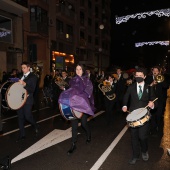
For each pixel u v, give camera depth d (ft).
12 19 68.13
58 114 33.12
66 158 16.65
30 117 20.33
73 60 113.91
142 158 16.38
